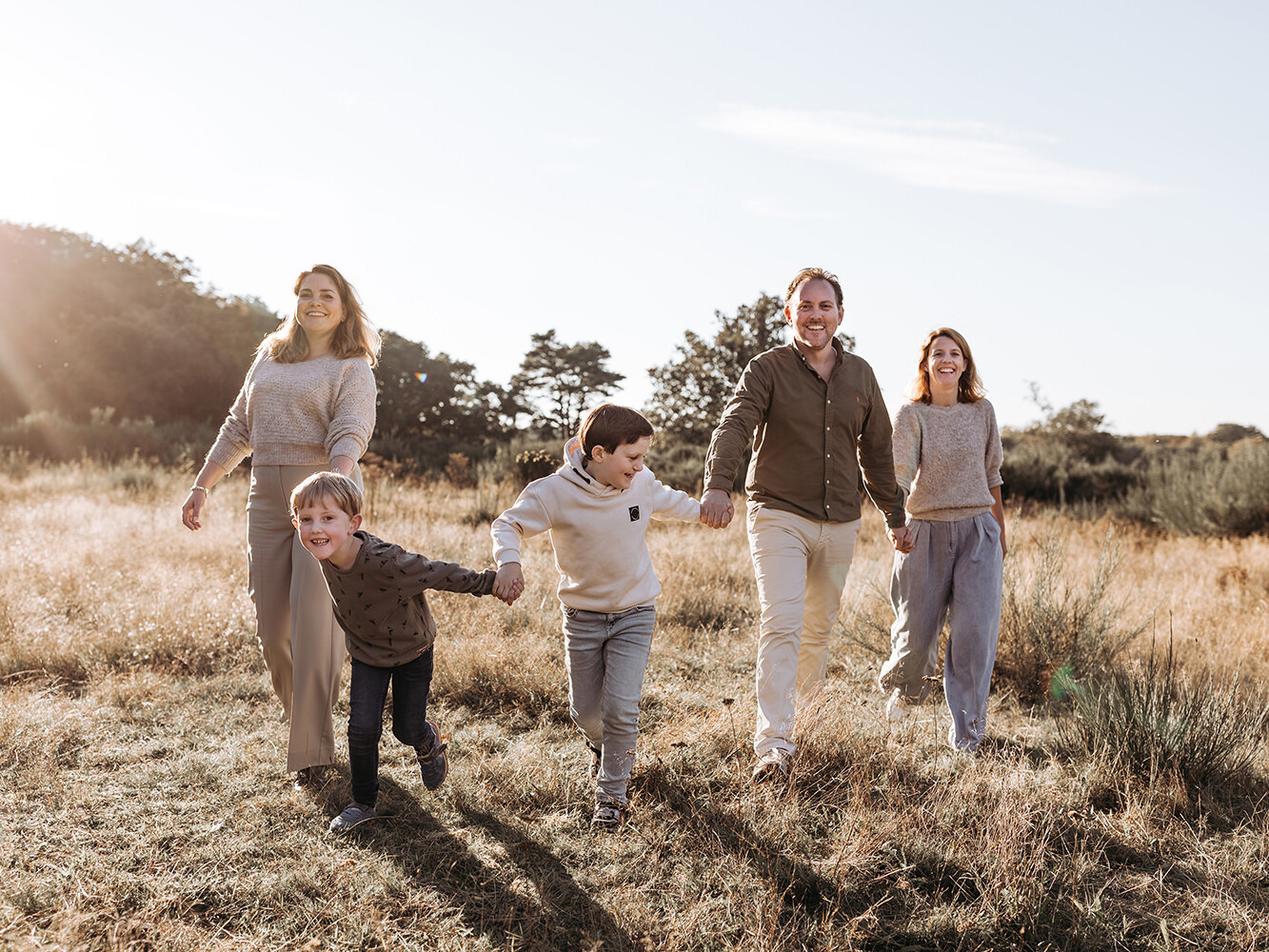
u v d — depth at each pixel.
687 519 3.29
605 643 3.12
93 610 5.46
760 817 2.95
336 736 3.68
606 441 2.88
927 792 3.16
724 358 29.05
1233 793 3.29
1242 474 12.88
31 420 20.61
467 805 3.03
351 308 3.48
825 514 3.57
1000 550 3.92
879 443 3.77
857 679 4.78
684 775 3.28
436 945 2.26
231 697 4.12
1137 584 7.25
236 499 11.74
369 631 2.80
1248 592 7.12
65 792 3.02
